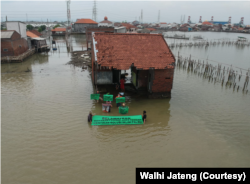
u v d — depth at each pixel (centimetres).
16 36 4259
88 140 1458
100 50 2117
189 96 2392
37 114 1833
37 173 1135
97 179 1097
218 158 1300
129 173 1146
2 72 3269
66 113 1862
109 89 2514
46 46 5728
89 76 3089
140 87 2464
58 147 1370
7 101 2105
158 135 1548
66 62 4175
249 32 15125
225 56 5353
